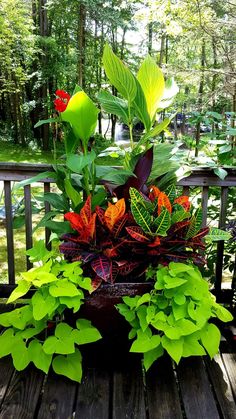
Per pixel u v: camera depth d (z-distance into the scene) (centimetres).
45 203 203
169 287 138
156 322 140
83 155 163
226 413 131
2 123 1541
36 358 140
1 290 204
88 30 1367
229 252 223
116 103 194
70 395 138
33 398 136
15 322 150
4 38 1014
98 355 158
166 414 130
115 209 152
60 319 156
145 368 140
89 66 1410
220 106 683
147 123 188
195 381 146
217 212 239
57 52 1256
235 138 281
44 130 1366
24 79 1213
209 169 190
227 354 162
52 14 1307
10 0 972
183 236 157
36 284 139
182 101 639
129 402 135
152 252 153
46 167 188
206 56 801
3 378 146
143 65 183
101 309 150
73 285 143
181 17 678
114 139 1455
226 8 659
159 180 190
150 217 149
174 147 199
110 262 151
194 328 137
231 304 201
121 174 172
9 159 1214
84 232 155
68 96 169
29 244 201
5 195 194
